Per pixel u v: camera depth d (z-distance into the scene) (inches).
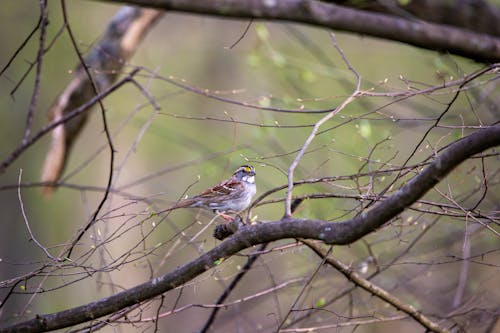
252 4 313.9
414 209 320.2
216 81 911.7
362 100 521.3
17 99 802.8
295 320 408.2
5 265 784.9
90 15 827.4
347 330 592.7
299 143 613.9
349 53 753.6
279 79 635.5
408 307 347.3
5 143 799.7
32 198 810.8
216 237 350.3
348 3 396.8
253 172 513.7
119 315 354.6
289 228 277.4
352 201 466.3
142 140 904.3
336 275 462.9
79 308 318.7
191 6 306.2
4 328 319.3
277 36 788.0
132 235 804.6
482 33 422.3
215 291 775.1
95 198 858.1
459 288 434.6
